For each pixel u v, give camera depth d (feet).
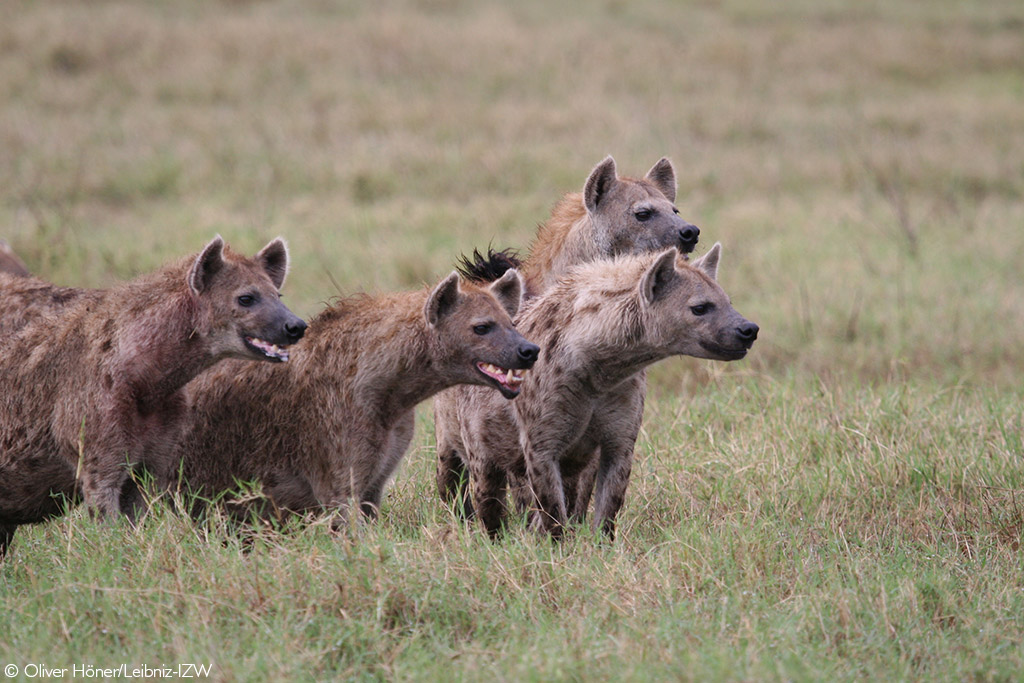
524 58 189.26
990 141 159.33
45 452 52.01
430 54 188.96
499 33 199.72
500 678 39.47
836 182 143.64
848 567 49.37
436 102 166.81
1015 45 212.23
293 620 43.32
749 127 164.45
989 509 57.21
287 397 53.93
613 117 162.40
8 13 199.52
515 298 55.06
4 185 134.41
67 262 106.42
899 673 41.75
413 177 139.44
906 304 100.27
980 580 49.93
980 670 41.98
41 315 53.01
